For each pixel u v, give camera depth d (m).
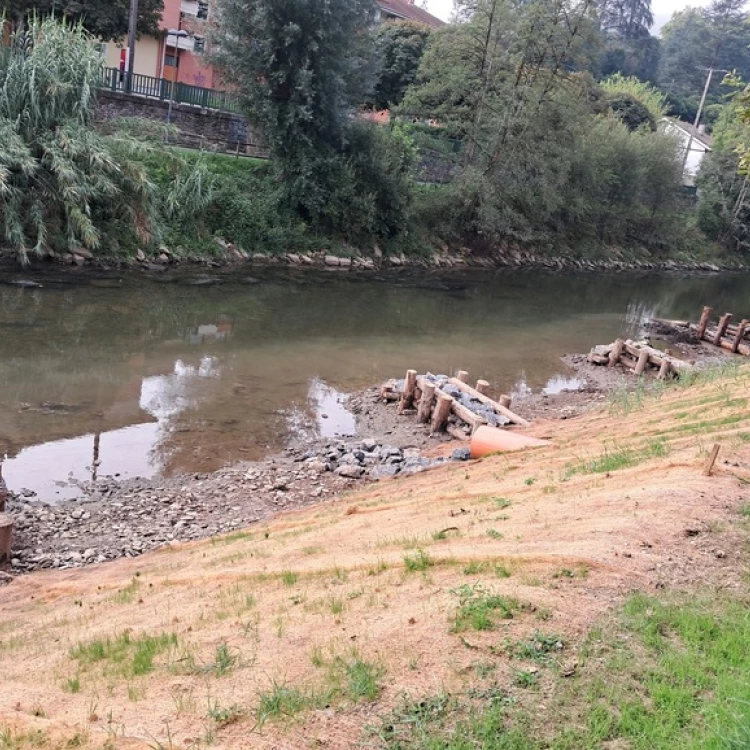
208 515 10.46
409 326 24.94
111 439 12.92
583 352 24.06
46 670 5.46
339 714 4.18
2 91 23.53
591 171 47.53
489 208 40.53
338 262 34.47
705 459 8.17
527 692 4.35
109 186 24.67
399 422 15.14
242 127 37.06
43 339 18.14
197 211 30.48
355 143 36.38
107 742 4.04
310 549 7.61
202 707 4.35
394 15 62.22
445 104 41.75
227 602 6.26
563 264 47.97
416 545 6.97
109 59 44.25
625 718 4.12
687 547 6.18
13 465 11.50
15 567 8.70
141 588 7.32
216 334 20.72
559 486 8.49
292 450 13.18
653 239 57.53
